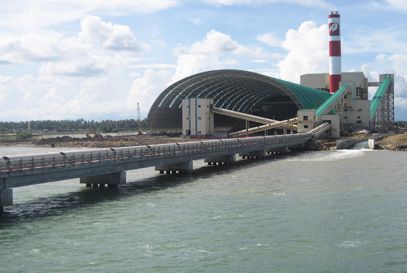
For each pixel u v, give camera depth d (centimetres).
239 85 17875
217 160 8944
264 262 2941
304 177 6575
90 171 5344
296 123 15238
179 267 2867
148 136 18025
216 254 3094
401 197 4891
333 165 8069
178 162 7175
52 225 3866
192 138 15800
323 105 15562
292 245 3262
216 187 5791
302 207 4450
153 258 3030
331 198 4881
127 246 3281
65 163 4997
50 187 5916
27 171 4462
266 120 15800
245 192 5366
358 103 17675
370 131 16738
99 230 3706
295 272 2778
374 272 2767
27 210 4469
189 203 4741
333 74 19025
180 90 17312
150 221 3978
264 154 10350
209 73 16212
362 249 3166
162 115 18038
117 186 5875
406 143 11631
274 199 4881
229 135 16062
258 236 3484
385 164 8044
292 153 11431
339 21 19012
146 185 6034
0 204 4297
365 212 4206
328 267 2848
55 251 3184
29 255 3108
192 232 3616
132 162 6069
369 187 5556
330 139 13975
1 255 3111
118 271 2816
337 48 18962
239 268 2845
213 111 16675
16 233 3631
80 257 3062
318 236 3469
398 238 3397
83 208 4538
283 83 15738
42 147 19512
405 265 2869
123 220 4025
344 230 3622
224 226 3778
